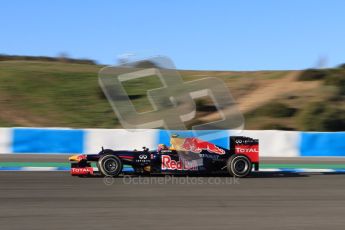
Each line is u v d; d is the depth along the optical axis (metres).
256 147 14.66
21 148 20.97
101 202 10.10
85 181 12.99
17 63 43.41
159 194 11.14
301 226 8.27
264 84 39.47
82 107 33.62
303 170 16.80
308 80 38.22
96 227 7.97
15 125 30.00
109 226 8.05
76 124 31.11
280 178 14.42
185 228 8.00
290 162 19.84
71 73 39.91
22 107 32.62
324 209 9.79
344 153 22.70
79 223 8.23
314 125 30.64
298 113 32.66
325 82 36.78
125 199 10.48
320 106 32.16
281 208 9.82
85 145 21.28
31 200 10.20
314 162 20.02
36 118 31.42
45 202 10.01
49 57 57.59
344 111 32.53
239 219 8.73
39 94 34.94
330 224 8.47
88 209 9.38
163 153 14.04
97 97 35.31
